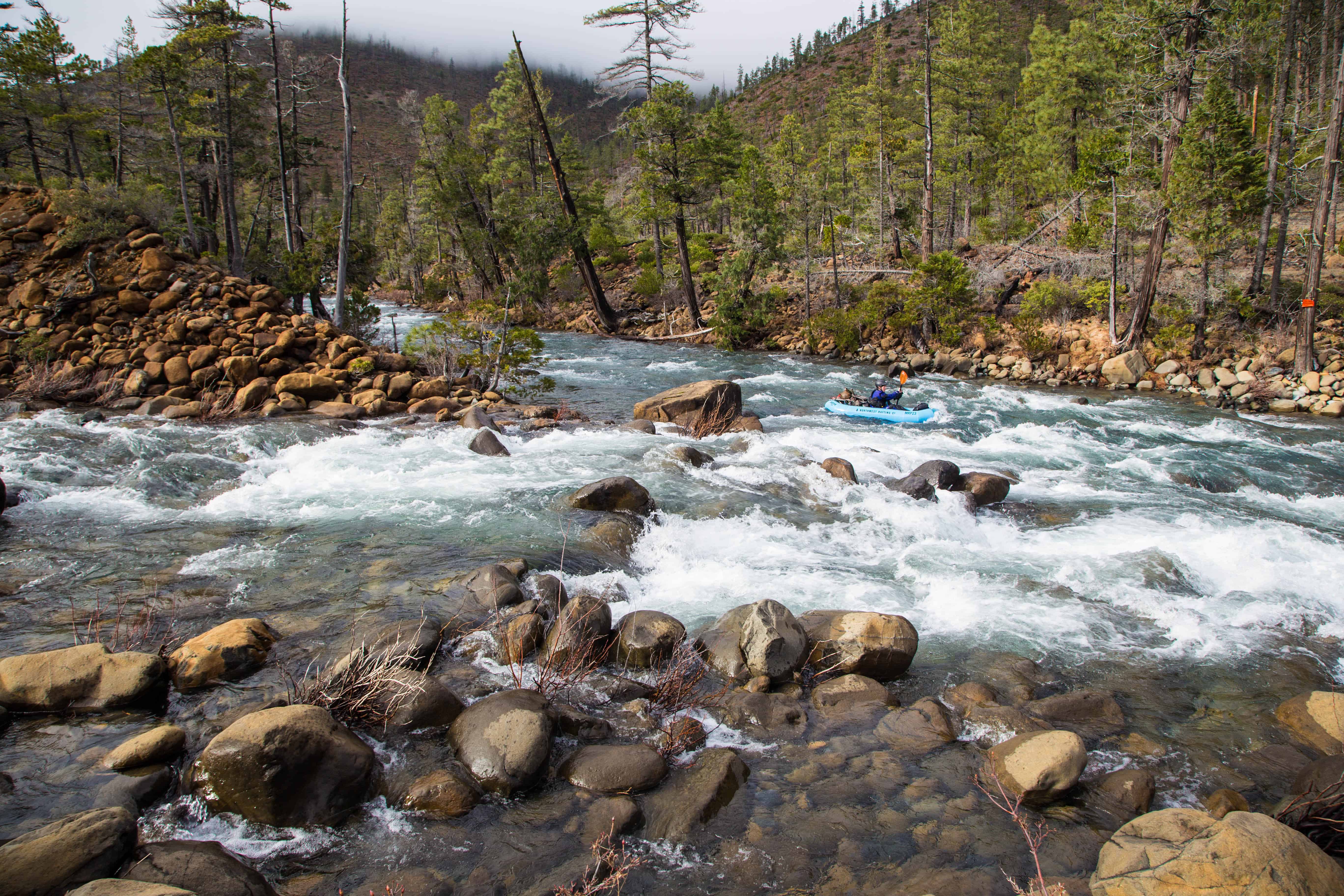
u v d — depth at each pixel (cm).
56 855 323
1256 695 560
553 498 935
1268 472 1302
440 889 350
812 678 568
